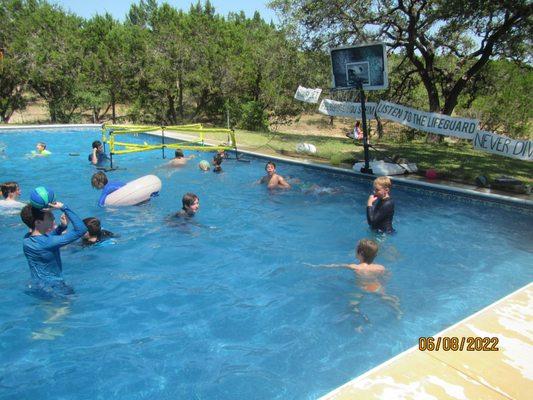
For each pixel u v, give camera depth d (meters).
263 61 24.20
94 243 6.05
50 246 4.61
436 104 19.75
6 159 12.77
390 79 22.34
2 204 7.34
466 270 5.39
